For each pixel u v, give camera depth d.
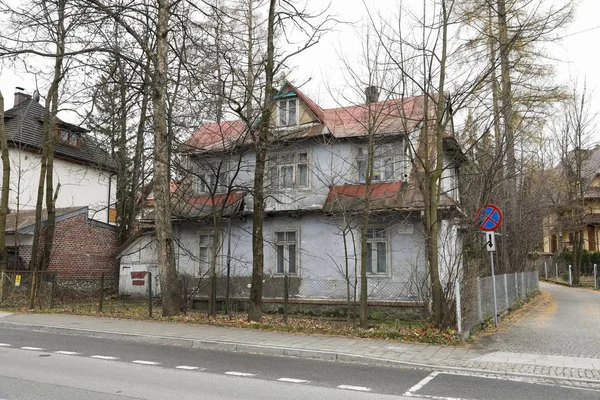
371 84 12.70
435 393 6.88
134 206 24.27
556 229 38.66
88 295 22.61
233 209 18.14
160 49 15.08
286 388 7.04
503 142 14.03
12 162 25.34
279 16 13.73
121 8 14.07
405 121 13.06
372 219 16.34
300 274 17.52
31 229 22.23
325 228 17.27
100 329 12.50
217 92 14.52
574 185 34.53
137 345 10.88
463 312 11.21
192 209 19.25
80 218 23.97
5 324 14.10
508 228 21.08
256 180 13.68
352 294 16.39
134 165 22.95
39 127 28.81
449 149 16.47
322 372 8.23
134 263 22.62
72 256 23.41
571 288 32.62
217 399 6.36
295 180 17.95
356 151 17.16
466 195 15.59
